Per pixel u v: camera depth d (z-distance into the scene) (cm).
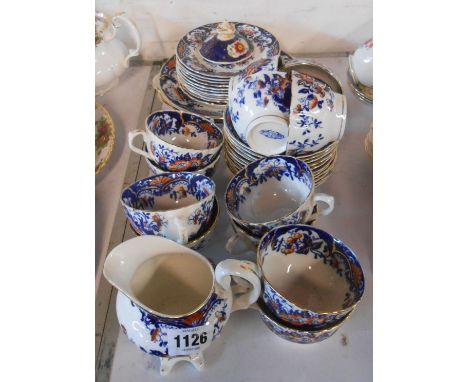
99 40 79
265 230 52
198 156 62
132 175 72
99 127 74
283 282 54
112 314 55
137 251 47
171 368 49
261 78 57
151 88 89
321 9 89
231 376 49
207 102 75
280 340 52
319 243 53
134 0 85
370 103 85
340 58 95
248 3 87
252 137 59
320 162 61
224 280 45
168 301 50
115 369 50
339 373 49
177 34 92
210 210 56
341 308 50
